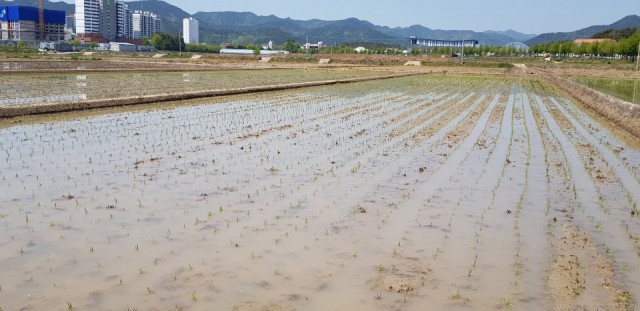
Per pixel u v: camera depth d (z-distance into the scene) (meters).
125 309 4.70
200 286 5.19
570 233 6.98
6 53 77.38
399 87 35.44
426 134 15.46
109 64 57.47
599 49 102.75
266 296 5.02
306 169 10.48
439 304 4.95
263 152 12.06
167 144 12.65
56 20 142.88
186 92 24.17
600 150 13.58
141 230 6.70
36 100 19.88
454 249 6.37
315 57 104.38
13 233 6.48
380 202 8.30
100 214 7.28
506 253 6.27
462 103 25.36
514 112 22.12
